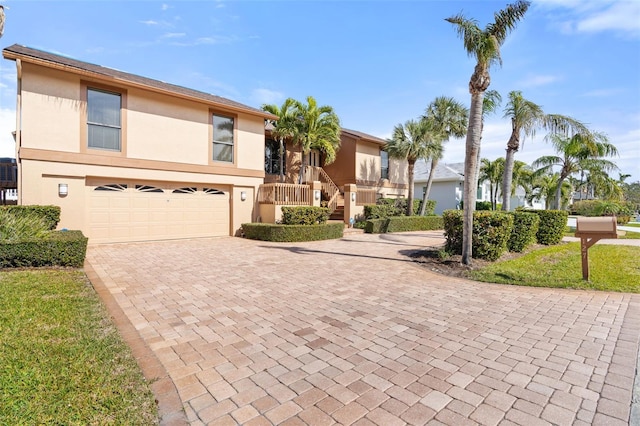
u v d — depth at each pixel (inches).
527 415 99.6
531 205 1355.8
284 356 137.1
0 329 147.1
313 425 94.6
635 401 106.3
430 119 782.5
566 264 322.7
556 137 668.1
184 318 179.2
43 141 389.1
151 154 467.2
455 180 1070.4
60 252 270.7
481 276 278.5
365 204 740.7
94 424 91.4
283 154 773.3
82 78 410.6
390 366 129.4
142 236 468.4
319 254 392.5
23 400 98.7
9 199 658.2
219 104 516.7
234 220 554.3
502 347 147.3
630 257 359.9
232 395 108.7
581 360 134.9
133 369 121.6
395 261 351.6
